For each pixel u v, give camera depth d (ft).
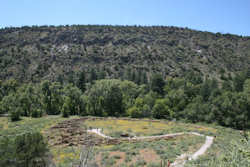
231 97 185.88
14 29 478.18
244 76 239.30
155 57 388.37
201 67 344.90
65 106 189.98
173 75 317.83
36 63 340.59
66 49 412.57
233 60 365.20
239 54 389.19
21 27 497.05
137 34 501.56
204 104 195.93
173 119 199.62
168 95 226.38
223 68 336.29
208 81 243.81
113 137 107.55
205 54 399.03
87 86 246.88
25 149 41.73
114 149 79.15
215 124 181.37
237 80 225.35
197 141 89.20
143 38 481.05
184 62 370.32
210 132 118.83
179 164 45.11
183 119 199.52
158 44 456.04
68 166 42.04
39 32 474.90
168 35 501.15
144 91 244.01
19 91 224.53
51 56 375.25
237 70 326.65
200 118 190.70
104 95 212.02
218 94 204.44
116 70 344.69
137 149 78.13
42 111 198.90
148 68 349.20
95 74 291.17
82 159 24.68
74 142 91.20
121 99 218.79
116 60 379.76
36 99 210.38
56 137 104.53
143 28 545.44
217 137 101.91
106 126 142.31
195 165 31.94
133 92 236.43
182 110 210.79
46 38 449.89
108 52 410.11
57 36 460.55
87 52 403.13
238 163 24.00
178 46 444.55
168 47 439.63
